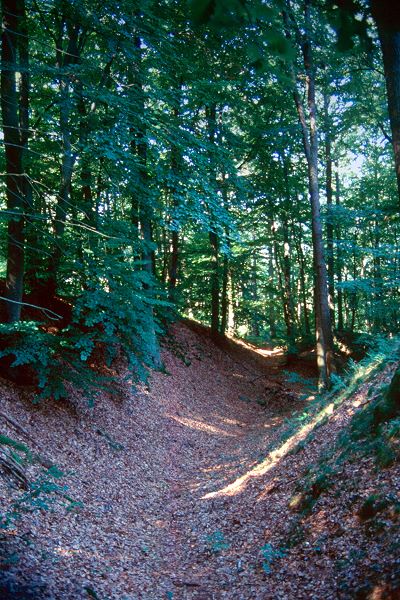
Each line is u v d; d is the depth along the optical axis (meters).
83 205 11.59
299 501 7.35
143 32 10.47
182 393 17.95
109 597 5.53
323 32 13.37
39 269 12.56
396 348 10.75
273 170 23.20
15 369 11.09
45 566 5.74
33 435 9.81
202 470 12.27
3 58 10.02
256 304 35.31
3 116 10.16
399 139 5.12
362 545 5.53
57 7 10.15
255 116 20.92
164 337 20.64
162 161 11.46
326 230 25.03
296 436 10.79
